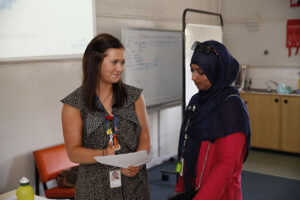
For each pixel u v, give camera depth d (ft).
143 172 6.02
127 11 14.38
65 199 9.60
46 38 10.84
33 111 10.84
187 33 14.26
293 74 18.92
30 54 10.45
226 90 5.02
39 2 10.55
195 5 18.67
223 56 4.92
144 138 6.16
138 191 5.87
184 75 14.07
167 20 16.63
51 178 10.46
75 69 12.05
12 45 9.99
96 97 5.74
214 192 4.66
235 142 4.75
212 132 4.89
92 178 5.69
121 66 5.62
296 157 17.48
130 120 5.84
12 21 9.94
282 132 17.71
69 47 11.53
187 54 14.30
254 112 18.34
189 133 5.35
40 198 7.15
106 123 5.72
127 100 5.93
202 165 5.09
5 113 10.14
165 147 17.11
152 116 16.07
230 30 20.54
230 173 4.73
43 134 11.17
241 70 19.98
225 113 4.84
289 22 18.58
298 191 13.25
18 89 10.40
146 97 14.64
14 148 10.43
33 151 10.89
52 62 11.28
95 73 5.61
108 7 13.48
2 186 10.23
